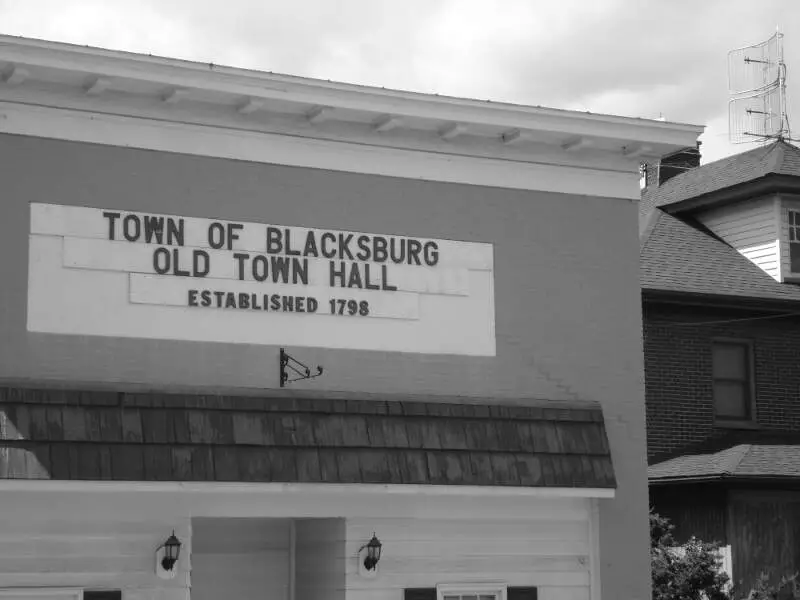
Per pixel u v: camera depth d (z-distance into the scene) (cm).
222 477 1534
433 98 1706
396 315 1716
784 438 2445
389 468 1630
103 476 1477
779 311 2486
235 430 1568
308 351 1662
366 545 1659
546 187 1831
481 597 1723
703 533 2300
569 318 1816
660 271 2478
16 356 1523
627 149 1861
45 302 1545
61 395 1506
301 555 1762
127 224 1593
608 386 1823
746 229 2620
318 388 1659
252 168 1662
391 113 1689
